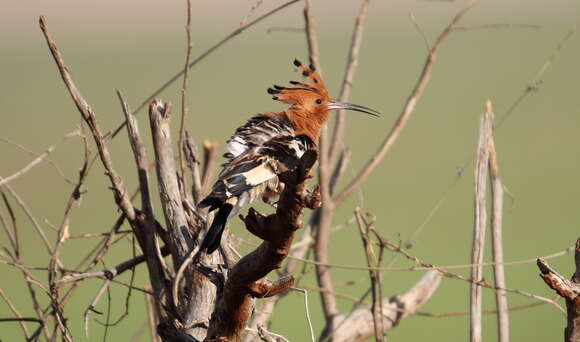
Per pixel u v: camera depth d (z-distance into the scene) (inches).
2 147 1095.0
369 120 1268.5
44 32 242.1
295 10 1640.0
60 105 1521.9
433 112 1344.7
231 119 1248.8
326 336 312.8
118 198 251.8
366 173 326.0
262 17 277.4
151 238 251.0
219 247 246.1
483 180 260.8
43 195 852.6
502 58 1932.8
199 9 2544.3
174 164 254.7
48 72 1995.6
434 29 2016.5
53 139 1142.3
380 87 1563.7
